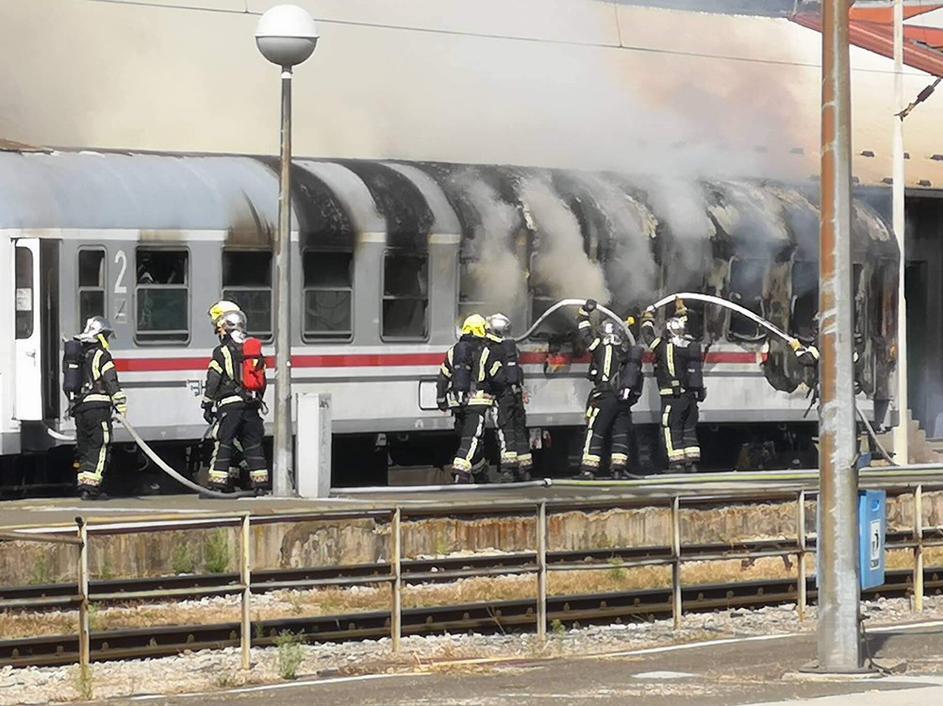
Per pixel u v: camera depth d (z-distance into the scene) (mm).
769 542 47500
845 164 31797
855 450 31938
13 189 50969
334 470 60094
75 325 51500
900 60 71000
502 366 54344
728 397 64438
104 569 39250
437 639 38656
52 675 34156
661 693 28781
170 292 53344
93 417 48156
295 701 29094
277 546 42031
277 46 48438
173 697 30547
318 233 55625
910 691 28047
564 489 54812
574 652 37125
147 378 52781
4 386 50531
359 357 56625
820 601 31891
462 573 37469
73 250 51531
